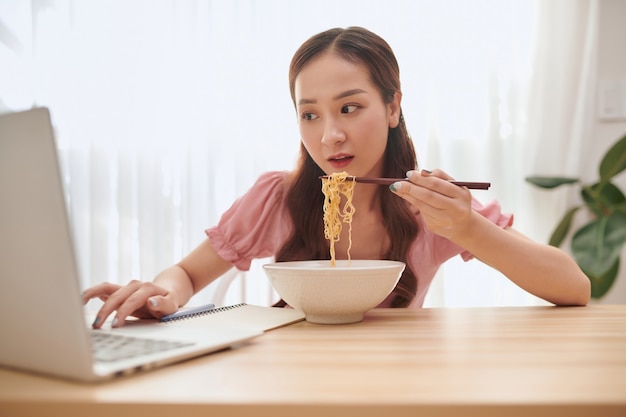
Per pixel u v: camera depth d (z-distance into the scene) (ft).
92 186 7.64
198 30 7.52
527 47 7.09
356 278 2.54
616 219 6.39
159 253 7.60
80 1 7.61
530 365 1.76
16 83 7.64
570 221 6.59
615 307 3.18
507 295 7.00
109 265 7.73
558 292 3.20
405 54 7.18
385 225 4.15
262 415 1.39
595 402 1.36
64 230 1.52
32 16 7.61
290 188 4.33
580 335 2.27
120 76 7.64
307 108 3.72
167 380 1.63
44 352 1.65
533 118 7.10
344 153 3.67
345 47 3.67
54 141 1.48
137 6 7.60
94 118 7.63
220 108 7.51
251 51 7.44
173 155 7.63
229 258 4.54
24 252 1.61
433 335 2.31
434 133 7.16
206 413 1.41
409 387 1.51
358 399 1.40
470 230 3.02
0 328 1.74
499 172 7.06
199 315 2.92
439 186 2.83
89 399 1.45
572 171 7.06
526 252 3.18
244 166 7.48
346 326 2.61
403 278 3.94
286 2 7.36
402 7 7.17
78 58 7.63
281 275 2.65
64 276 1.55
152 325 2.58
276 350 2.06
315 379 1.62
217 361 1.88
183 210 7.57
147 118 7.61
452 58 7.13
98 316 2.53
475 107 7.12
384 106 3.86
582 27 7.01
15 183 1.57
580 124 7.00
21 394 1.50
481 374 1.65
